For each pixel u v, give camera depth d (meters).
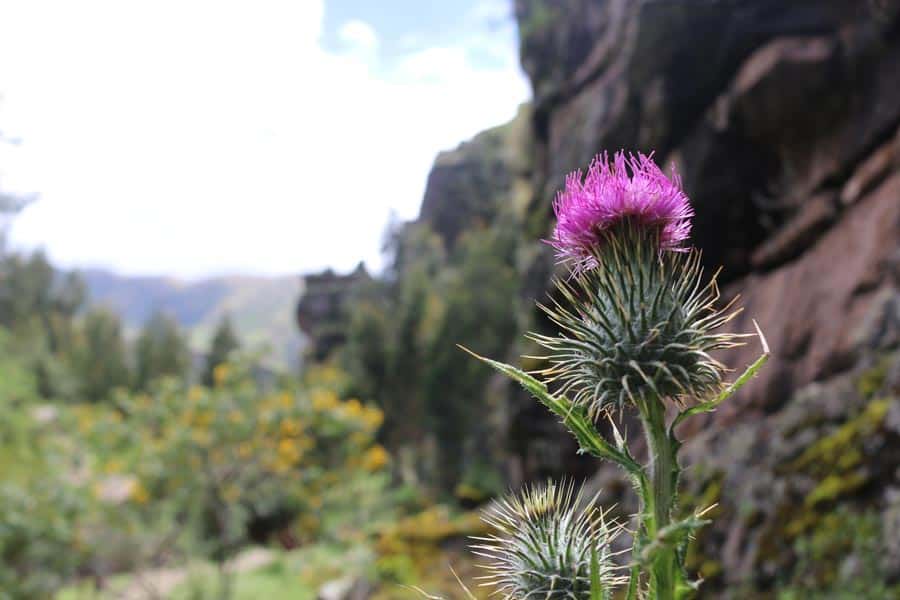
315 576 12.57
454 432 21.53
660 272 1.78
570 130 10.12
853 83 7.09
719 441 6.78
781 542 5.55
